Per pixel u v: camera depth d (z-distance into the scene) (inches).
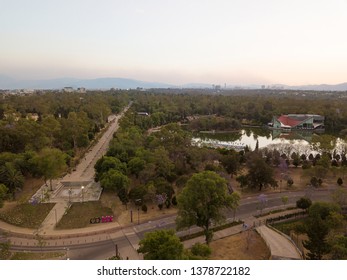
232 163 3595.0
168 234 1579.7
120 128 5556.1
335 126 7741.1
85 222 2460.6
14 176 2888.8
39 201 2847.0
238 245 2129.7
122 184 2849.4
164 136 4313.5
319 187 3326.8
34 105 7401.6
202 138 6796.3
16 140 3983.8
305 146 4788.4
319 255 1800.0
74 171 3759.8
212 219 2193.7
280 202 2935.5
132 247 2107.5
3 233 2263.8
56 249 2070.6
